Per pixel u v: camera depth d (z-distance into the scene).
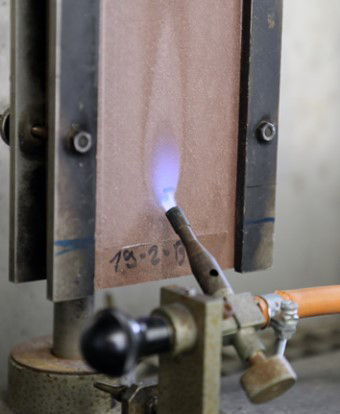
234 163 0.78
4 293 1.01
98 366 0.47
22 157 0.66
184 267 0.75
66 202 0.63
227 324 0.59
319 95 1.27
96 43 0.63
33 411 0.72
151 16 0.69
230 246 0.79
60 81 0.61
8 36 0.96
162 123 0.71
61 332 0.75
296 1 1.21
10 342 1.03
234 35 0.76
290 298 0.73
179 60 0.71
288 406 0.85
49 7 0.63
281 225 1.27
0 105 0.96
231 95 0.76
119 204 0.69
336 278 1.36
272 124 0.77
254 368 0.56
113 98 0.67
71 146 0.63
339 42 1.28
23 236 0.67
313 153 1.28
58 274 0.64
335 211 1.33
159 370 0.58
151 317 0.52
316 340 1.26
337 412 0.84
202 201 0.76
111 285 0.69
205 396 0.54
